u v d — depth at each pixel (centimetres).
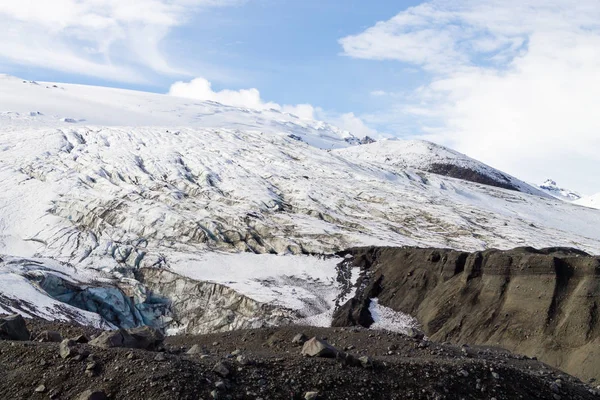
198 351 2705
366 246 8938
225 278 8256
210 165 13238
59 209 10650
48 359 2216
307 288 7856
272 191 12194
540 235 11919
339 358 2438
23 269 7512
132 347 2455
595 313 4978
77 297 7719
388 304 7138
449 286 6700
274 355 2525
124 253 9125
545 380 2695
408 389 2342
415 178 16912
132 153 13325
